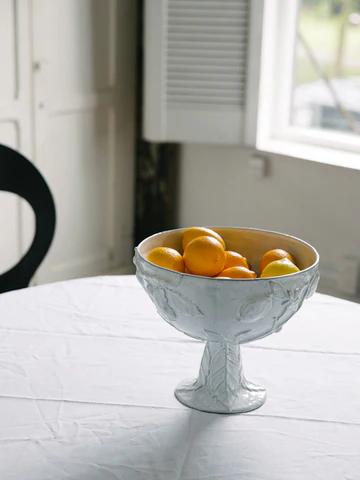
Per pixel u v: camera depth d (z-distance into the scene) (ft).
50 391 4.29
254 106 10.16
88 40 10.10
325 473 3.64
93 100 10.37
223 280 3.73
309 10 10.39
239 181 10.62
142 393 4.30
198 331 3.96
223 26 9.95
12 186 6.41
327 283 10.05
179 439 3.88
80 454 3.75
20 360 4.61
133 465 3.67
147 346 4.83
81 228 10.78
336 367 4.63
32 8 9.36
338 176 9.61
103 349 4.77
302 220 10.11
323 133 10.50
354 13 10.08
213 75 10.14
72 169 10.41
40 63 9.59
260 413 4.14
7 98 9.39
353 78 10.28
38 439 3.85
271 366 4.63
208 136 10.39
